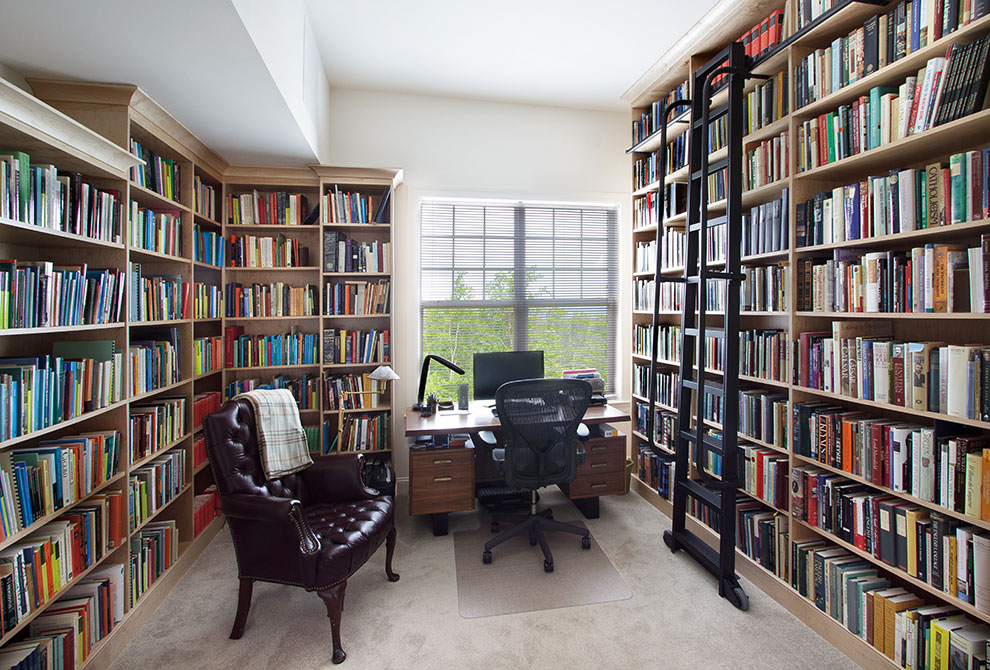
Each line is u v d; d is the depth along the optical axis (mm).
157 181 2469
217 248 3152
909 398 1686
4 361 1565
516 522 3117
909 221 1674
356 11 2645
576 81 3473
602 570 2520
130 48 1748
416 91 3617
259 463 2268
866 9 1853
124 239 2045
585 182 3951
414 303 3699
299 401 3357
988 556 1449
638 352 3641
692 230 2535
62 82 1970
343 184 3354
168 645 1951
